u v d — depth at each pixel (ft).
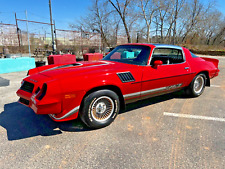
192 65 12.96
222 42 156.87
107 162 6.34
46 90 7.14
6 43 54.54
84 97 8.05
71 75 7.91
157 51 11.28
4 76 23.48
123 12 81.87
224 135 8.34
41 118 10.14
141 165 6.19
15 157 6.60
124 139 7.89
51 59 31.32
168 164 6.25
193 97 14.24
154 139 7.91
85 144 7.51
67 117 7.84
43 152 6.93
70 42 67.41
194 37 137.80
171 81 11.58
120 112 11.08
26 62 29.19
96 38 64.39
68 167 6.07
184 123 9.57
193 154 6.84
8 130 8.70
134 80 9.37
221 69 32.50
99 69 8.89
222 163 6.34
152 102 13.01
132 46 11.81
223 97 14.46
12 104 12.41
